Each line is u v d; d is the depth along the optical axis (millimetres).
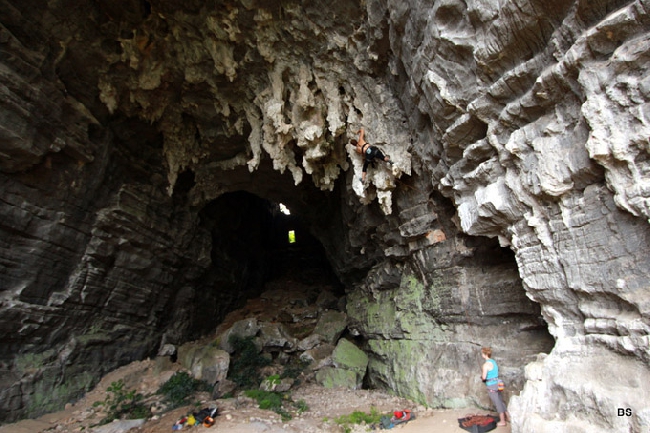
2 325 8031
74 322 9859
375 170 7996
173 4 8312
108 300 10773
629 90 3635
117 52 9195
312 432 7242
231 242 17578
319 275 22547
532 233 5113
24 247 8523
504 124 5203
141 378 10938
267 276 22219
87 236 10094
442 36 5320
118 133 10734
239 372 11758
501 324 7059
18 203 8289
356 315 13922
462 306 7613
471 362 7324
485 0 4625
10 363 8391
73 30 8469
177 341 13594
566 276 4562
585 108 3967
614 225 3992
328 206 14133
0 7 7461
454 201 7023
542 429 4117
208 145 11781
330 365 12414
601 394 3746
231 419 8047
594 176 4207
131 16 8672
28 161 8148
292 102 8906
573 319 4711
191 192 13234
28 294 8656
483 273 7457
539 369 4766
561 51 4305
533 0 4191
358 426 7242
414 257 9258
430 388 7980
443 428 6094
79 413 8688
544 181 4598
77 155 9305
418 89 6445
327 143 8812
